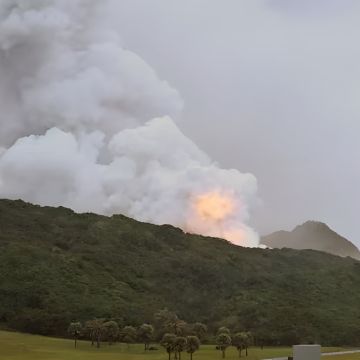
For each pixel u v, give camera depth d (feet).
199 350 504.02
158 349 493.36
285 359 425.69
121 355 430.20
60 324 567.18
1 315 586.04
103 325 503.20
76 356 408.46
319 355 242.17
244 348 485.15
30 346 466.70
